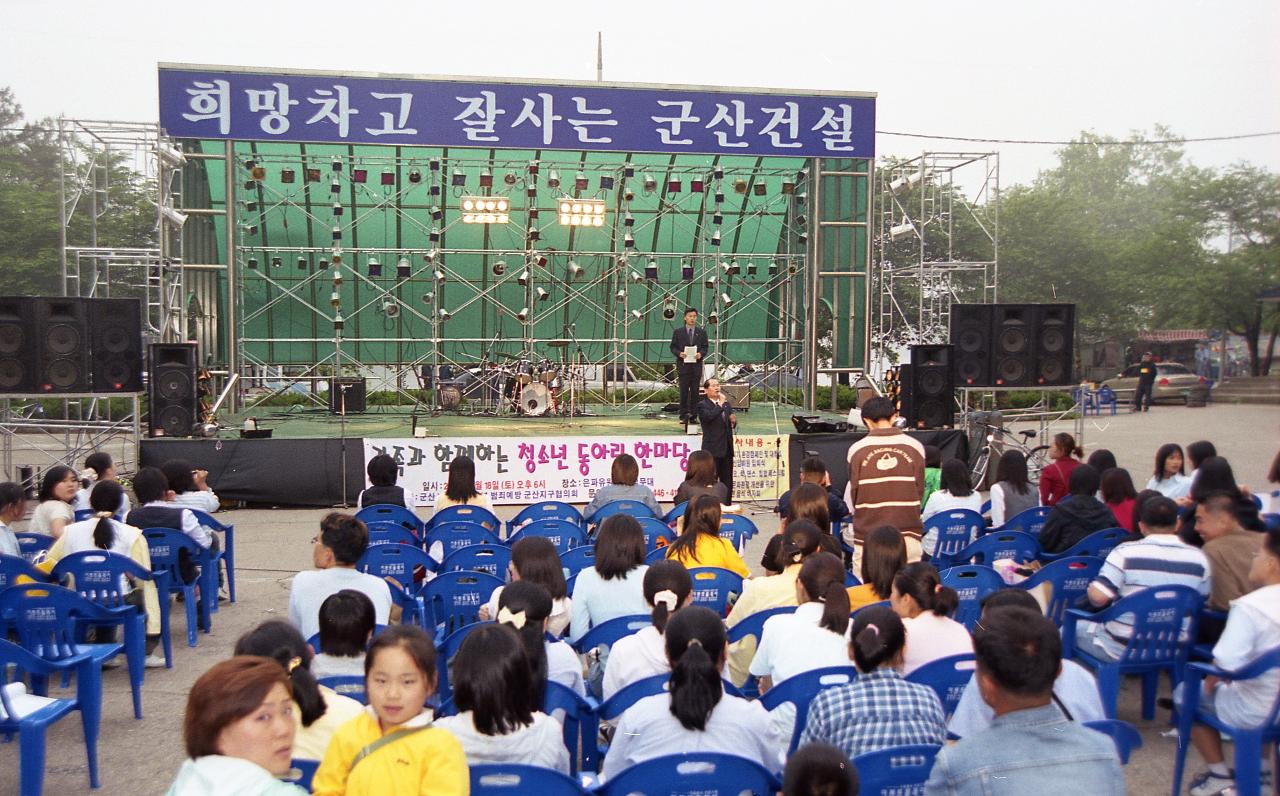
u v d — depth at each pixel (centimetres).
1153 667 508
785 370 2198
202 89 1593
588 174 2236
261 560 1024
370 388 2491
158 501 733
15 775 495
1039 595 792
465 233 2295
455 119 1639
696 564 586
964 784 249
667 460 1354
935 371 1364
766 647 423
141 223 3478
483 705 305
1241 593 501
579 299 2372
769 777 310
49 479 739
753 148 1719
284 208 2184
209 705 244
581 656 559
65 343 1238
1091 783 245
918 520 698
